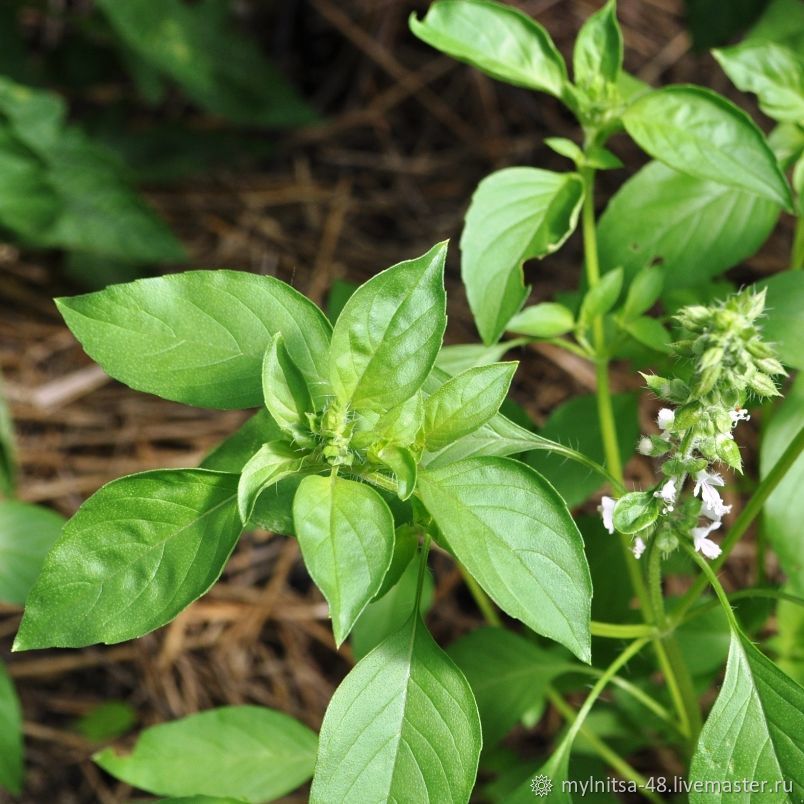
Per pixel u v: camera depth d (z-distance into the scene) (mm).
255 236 1169
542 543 658
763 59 741
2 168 954
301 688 934
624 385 1035
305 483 655
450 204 1184
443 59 1249
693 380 660
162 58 1050
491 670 758
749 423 960
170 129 1165
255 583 979
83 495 1005
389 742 673
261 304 678
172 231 1102
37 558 797
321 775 670
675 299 789
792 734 671
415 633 680
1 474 857
